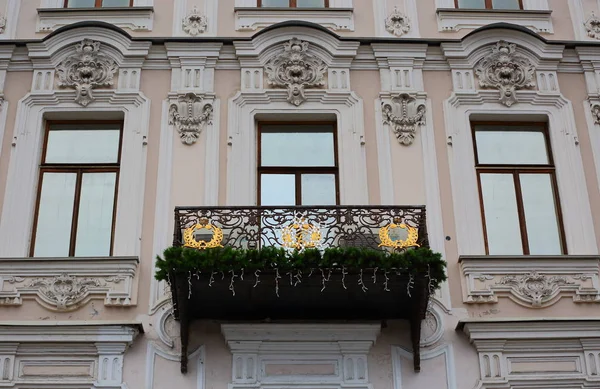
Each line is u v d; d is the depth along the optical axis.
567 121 13.47
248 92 13.41
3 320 11.66
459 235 12.44
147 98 13.34
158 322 11.65
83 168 13.02
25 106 13.27
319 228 11.31
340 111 13.38
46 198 12.81
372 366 11.49
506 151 13.42
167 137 13.05
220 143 13.04
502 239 12.70
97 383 11.20
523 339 11.58
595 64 13.94
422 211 11.38
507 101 13.52
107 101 13.34
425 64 13.80
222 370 11.41
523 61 13.88
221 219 11.35
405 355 11.55
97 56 13.59
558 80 13.82
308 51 13.74
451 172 12.92
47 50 13.62
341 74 13.63
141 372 11.35
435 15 14.43
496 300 11.95
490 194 13.02
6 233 12.28
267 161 13.20
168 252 10.82
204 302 11.34
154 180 12.71
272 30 13.73
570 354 11.59
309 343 11.55
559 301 12.02
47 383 11.18
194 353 11.46
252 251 10.80
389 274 10.93
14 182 12.66
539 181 13.18
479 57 13.83
